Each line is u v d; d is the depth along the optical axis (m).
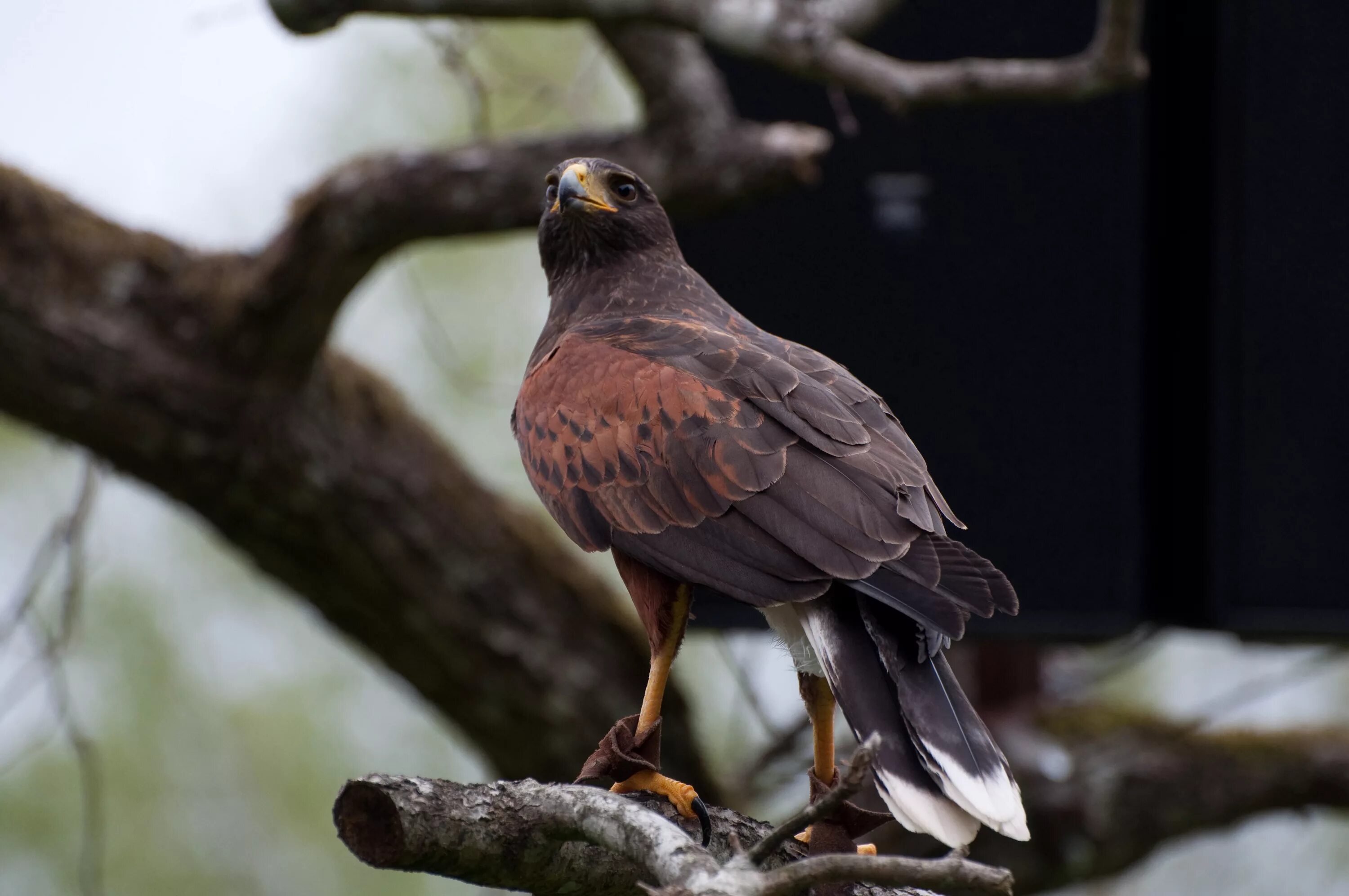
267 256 10.97
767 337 7.85
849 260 10.89
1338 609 10.35
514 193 10.74
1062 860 12.82
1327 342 10.38
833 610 6.20
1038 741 13.24
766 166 10.42
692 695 12.65
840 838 6.38
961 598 5.86
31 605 11.19
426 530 11.84
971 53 11.02
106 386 11.02
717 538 6.54
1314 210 10.42
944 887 4.55
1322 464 10.38
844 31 10.45
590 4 9.90
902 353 10.74
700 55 10.92
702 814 6.33
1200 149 10.90
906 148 10.80
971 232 10.70
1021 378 10.57
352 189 10.77
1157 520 11.16
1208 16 10.84
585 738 12.32
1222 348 10.44
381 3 10.13
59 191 11.40
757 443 6.61
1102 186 10.49
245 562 14.05
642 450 6.85
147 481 11.56
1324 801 13.37
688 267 8.77
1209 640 16.30
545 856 5.42
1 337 10.89
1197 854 16.58
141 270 11.30
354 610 12.09
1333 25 10.41
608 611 12.47
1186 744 13.42
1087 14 10.78
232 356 11.19
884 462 6.51
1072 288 10.55
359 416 11.80
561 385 7.31
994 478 10.55
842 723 13.12
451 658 12.12
